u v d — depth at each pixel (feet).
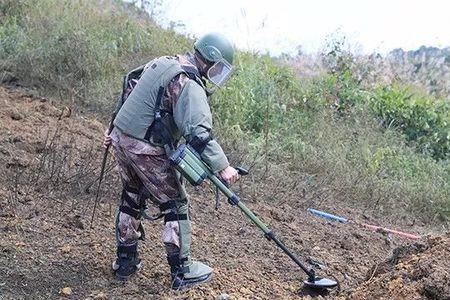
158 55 33.27
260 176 24.81
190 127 12.94
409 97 38.06
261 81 33.53
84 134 23.84
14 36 30.25
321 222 22.27
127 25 35.29
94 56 30.07
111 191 19.12
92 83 28.71
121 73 30.83
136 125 13.30
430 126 37.37
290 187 24.61
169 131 13.37
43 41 30.37
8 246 14.96
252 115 30.81
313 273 14.99
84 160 21.06
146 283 14.51
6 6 33.71
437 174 31.89
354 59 40.91
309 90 35.68
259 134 29.71
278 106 32.17
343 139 31.73
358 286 14.92
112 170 20.51
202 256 16.74
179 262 14.07
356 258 19.24
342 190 26.43
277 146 28.71
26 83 28.09
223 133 27.53
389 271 14.38
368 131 33.01
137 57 32.83
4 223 15.99
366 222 24.16
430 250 14.29
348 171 28.12
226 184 13.44
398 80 41.39
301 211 22.99
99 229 16.83
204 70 13.51
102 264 15.01
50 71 28.71
